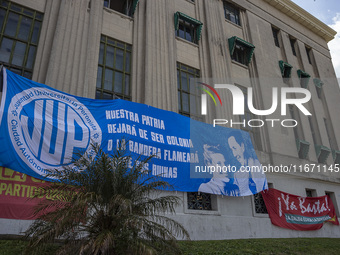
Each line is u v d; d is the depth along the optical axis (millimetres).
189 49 16984
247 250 10469
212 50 17672
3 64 11078
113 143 11180
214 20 18969
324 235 17188
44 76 11656
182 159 12883
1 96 9953
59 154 9984
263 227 14625
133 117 12336
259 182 15055
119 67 14148
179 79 15797
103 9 14562
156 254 6637
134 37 15039
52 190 7473
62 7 12969
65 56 12266
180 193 12500
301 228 16016
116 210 7250
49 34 12406
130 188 7750
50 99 10625
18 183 9156
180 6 17891
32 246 6539
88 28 13430
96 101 11773
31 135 9656
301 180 18031
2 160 8930
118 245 6848
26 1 12453
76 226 6961
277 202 15680
